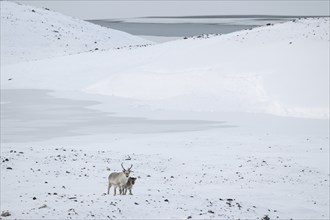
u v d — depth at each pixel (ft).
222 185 154.71
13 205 109.91
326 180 169.68
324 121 325.62
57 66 583.58
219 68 443.73
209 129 294.05
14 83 534.37
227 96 395.96
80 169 171.63
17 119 336.29
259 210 120.78
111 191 131.95
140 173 168.96
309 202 138.41
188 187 148.15
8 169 166.09
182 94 413.18
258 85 399.65
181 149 227.81
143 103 402.31
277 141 251.39
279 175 174.81
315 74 397.39
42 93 475.72
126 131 288.92
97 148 229.25
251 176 171.42
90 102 418.31
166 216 100.17
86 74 534.37
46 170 167.32
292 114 351.87
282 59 431.84
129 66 527.40
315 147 234.99
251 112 364.58
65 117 344.90
